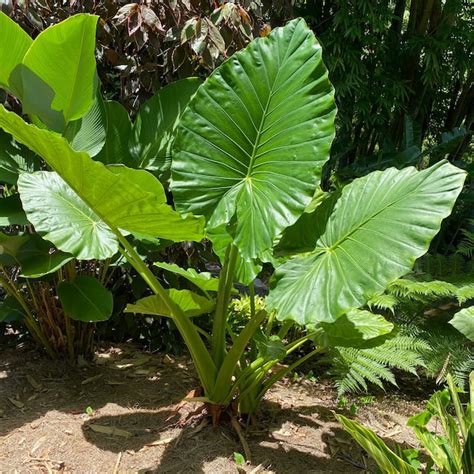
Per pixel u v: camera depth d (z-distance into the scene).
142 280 3.61
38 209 2.59
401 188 2.19
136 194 2.03
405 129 5.41
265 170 2.34
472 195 5.10
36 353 3.38
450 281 4.00
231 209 2.33
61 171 2.11
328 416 3.02
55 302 3.23
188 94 3.18
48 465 2.42
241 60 2.42
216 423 2.68
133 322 3.71
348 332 2.53
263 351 2.39
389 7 5.81
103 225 2.65
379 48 5.32
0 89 3.33
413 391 3.70
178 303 2.68
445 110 6.12
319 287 2.09
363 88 5.35
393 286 3.74
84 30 2.57
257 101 2.39
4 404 2.86
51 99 2.76
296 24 2.43
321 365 3.77
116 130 3.23
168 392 3.08
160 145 3.16
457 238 5.31
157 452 2.52
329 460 2.59
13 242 2.86
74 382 3.13
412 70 5.66
